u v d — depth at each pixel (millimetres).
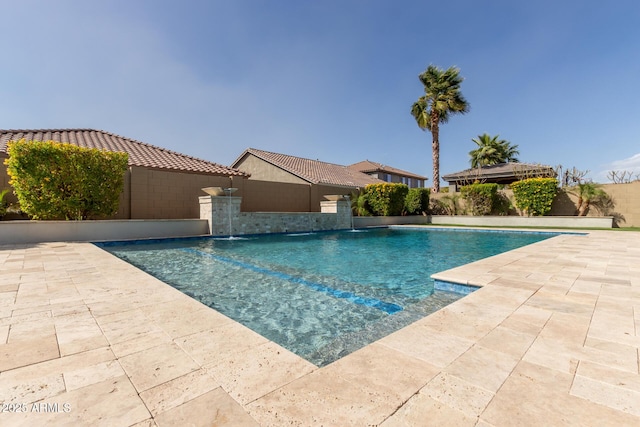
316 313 3762
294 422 1443
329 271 6168
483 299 3420
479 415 1511
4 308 3033
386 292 4691
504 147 33812
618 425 1444
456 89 22391
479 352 2182
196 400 1598
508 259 6039
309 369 1932
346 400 1618
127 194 12109
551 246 8156
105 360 2010
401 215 20656
